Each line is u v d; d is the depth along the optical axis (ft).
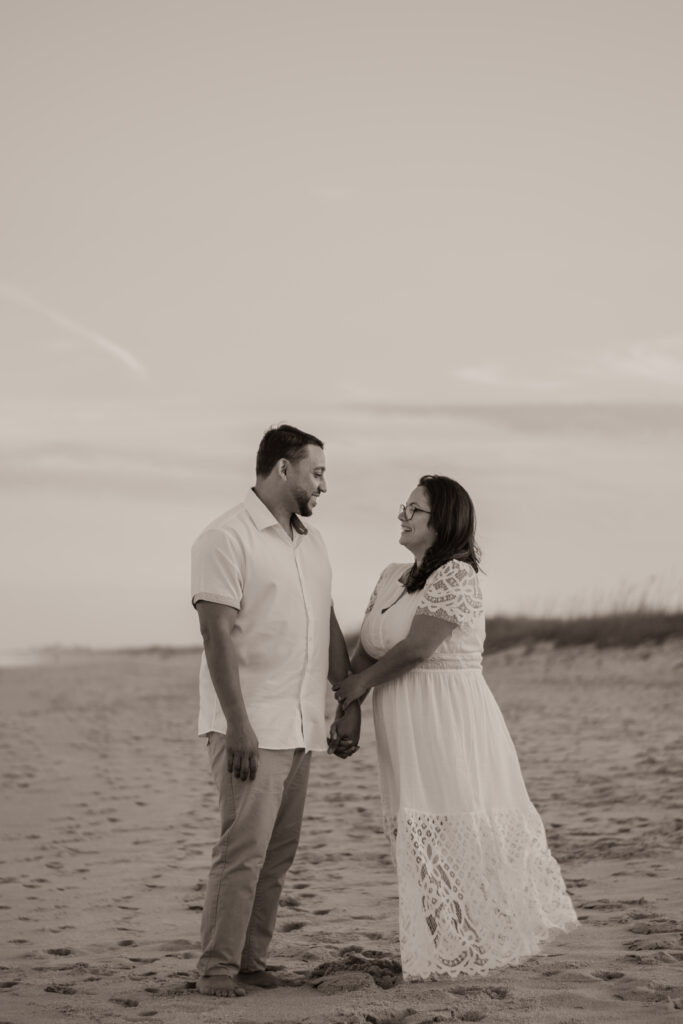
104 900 20.29
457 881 14.30
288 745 14.39
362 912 18.65
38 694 72.08
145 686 77.71
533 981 13.65
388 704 15.10
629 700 52.80
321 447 15.05
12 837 27.37
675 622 72.33
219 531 14.48
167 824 28.99
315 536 15.39
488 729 15.01
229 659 14.16
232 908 13.92
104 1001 13.38
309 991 13.80
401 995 13.24
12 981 14.60
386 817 15.24
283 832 14.97
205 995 13.55
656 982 13.12
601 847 22.99
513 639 76.95
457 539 15.33
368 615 15.97
